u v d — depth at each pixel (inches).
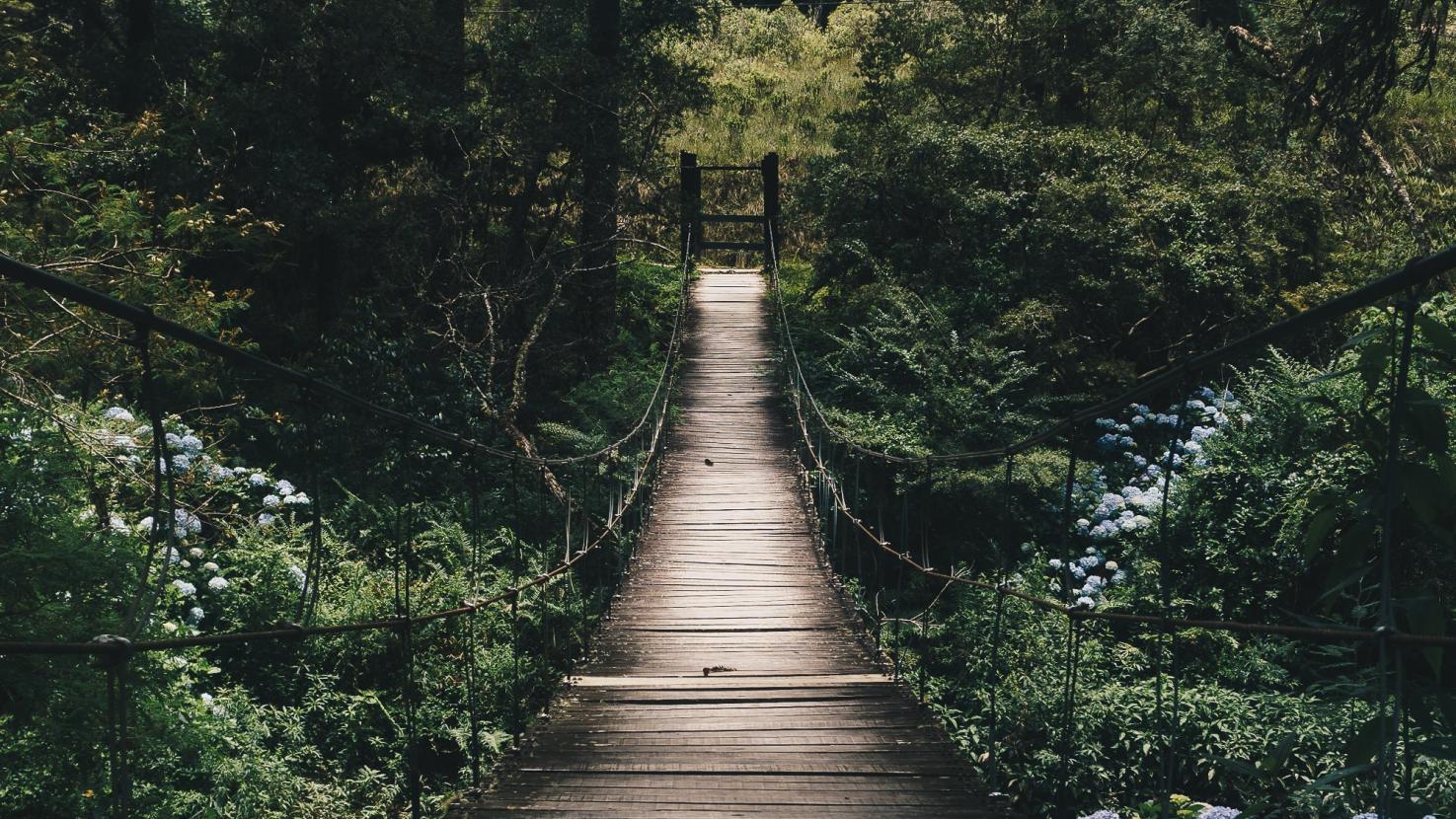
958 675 386.0
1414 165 796.6
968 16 780.6
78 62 601.3
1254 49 707.4
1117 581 408.2
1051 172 681.0
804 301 790.5
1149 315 641.6
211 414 486.3
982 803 205.8
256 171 587.8
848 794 210.8
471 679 256.8
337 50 609.0
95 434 247.4
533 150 659.4
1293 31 658.2
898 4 802.8
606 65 687.1
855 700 287.1
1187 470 416.5
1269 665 335.6
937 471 504.1
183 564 303.4
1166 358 644.1
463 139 661.9
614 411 613.6
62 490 187.8
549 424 559.8
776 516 494.6
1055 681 342.3
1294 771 275.9
